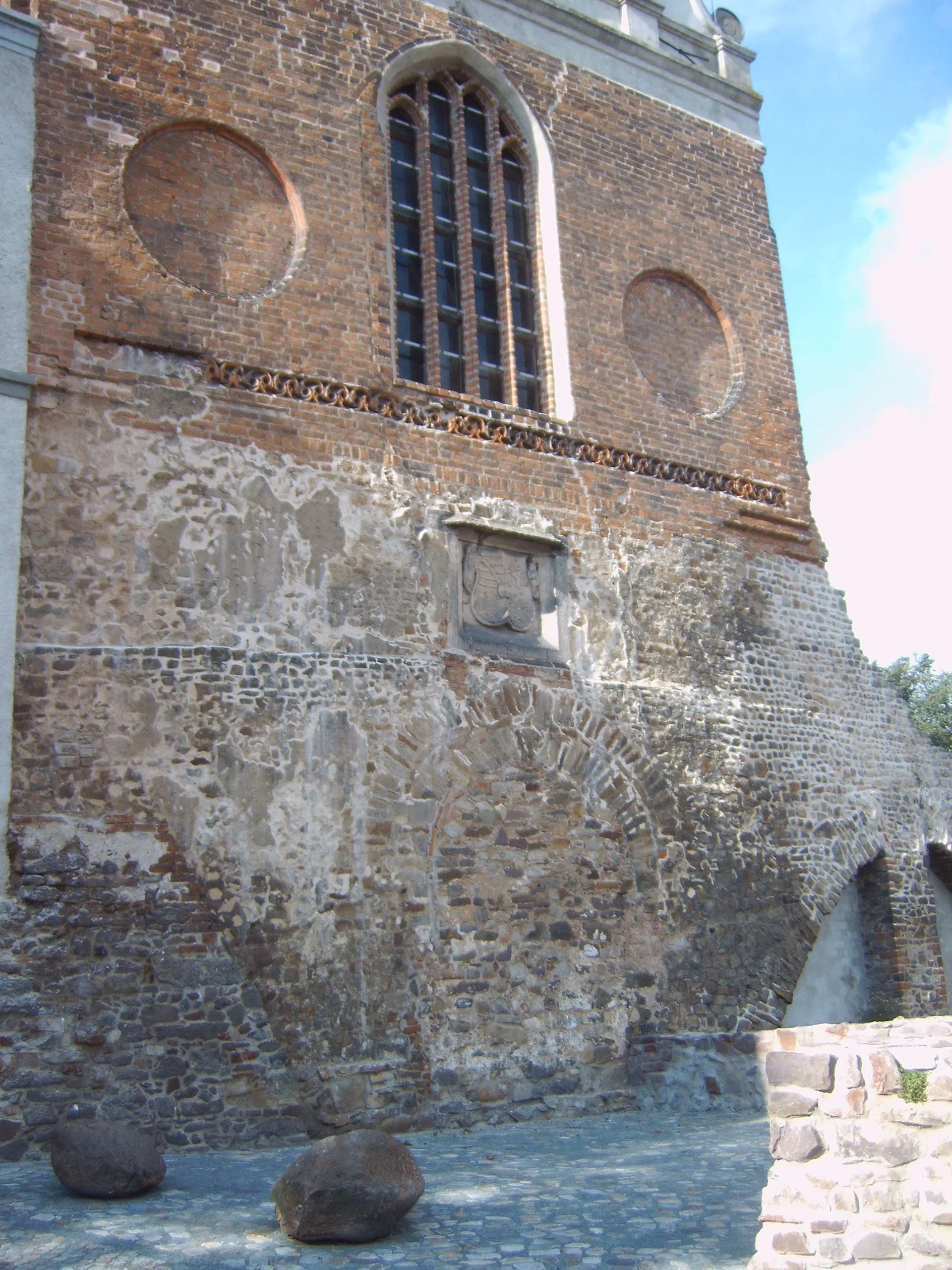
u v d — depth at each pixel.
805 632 15.29
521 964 11.60
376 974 10.72
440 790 11.64
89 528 10.54
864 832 14.84
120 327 11.18
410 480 12.47
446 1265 5.88
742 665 14.48
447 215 14.36
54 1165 7.34
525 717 12.46
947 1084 5.40
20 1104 8.91
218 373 11.61
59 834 9.68
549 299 14.45
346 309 12.59
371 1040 10.52
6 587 9.95
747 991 13.12
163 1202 7.20
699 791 13.51
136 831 9.99
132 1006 9.55
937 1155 5.36
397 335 13.45
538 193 14.79
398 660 11.77
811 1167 5.59
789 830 14.16
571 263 14.59
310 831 10.77
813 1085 5.66
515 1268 5.82
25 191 10.95
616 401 14.41
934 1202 5.30
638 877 12.70
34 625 10.08
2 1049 8.99
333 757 11.09
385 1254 6.07
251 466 11.50
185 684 10.56
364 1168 6.37
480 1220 6.75
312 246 12.57
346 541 11.84
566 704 12.81
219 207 12.23
